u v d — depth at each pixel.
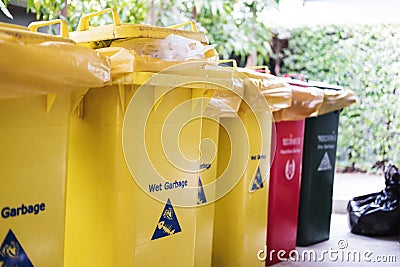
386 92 5.95
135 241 2.04
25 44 1.41
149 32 2.12
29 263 1.66
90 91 2.01
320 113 3.63
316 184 3.85
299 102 3.22
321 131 3.81
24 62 1.40
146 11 4.76
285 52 6.25
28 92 1.47
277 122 3.30
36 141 1.64
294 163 3.51
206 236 2.80
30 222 1.65
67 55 1.54
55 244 1.74
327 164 3.94
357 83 6.04
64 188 1.76
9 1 3.41
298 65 6.24
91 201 2.05
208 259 2.84
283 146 3.37
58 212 1.74
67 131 1.75
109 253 1.99
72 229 2.12
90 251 2.06
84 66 1.61
